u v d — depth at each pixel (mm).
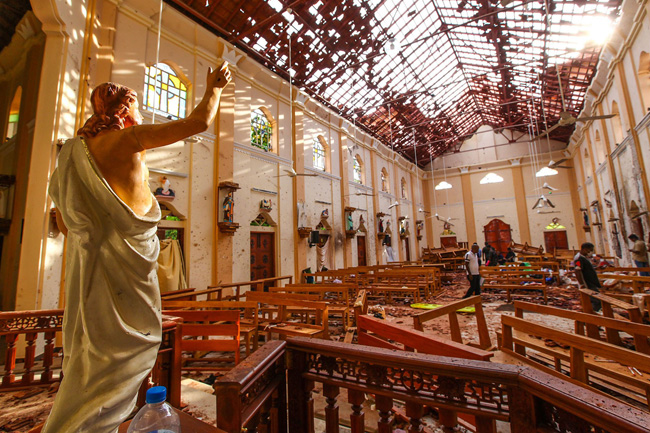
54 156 5750
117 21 7629
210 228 9297
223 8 9203
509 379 1465
